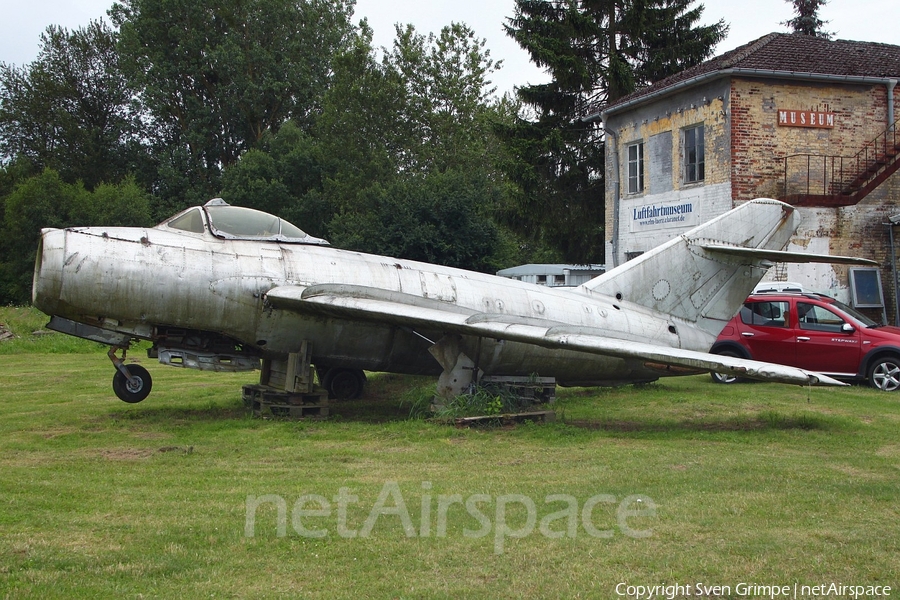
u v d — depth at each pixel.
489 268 31.05
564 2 31.88
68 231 9.85
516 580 4.52
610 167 25.20
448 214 30.53
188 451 8.21
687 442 9.15
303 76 51.09
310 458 7.94
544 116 32.75
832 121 20.75
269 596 4.25
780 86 20.44
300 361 10.77
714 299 13.49
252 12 50.97
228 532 5.31
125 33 50.84
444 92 46.00
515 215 33.00
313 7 54.69
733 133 20.08
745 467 7.58
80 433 9.30
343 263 11.18
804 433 9.73
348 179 42.38
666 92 21.83
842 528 5.54
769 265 13.66
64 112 54.72
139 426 9.89
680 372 13.03
